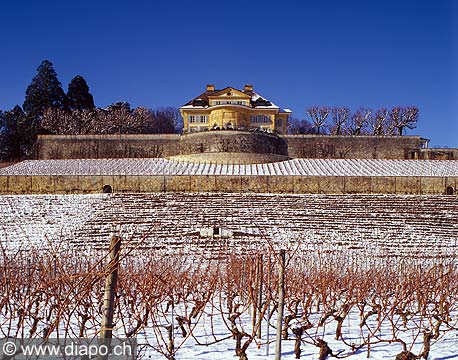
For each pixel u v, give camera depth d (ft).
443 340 31.55
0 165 195.31
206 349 28.37
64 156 199.62
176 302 42.19
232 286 46.16
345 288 45.70
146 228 102.53
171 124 350.02
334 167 171.22
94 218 110.32
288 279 46.78
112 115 260.62
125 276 39.01
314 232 102.17
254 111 231.91
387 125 276.82
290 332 34.76
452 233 103.55
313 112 290.15
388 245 94.58
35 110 261.65
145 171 161.38
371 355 27.84
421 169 169.17
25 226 105.19
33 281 38.29
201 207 119.34
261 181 144.46
